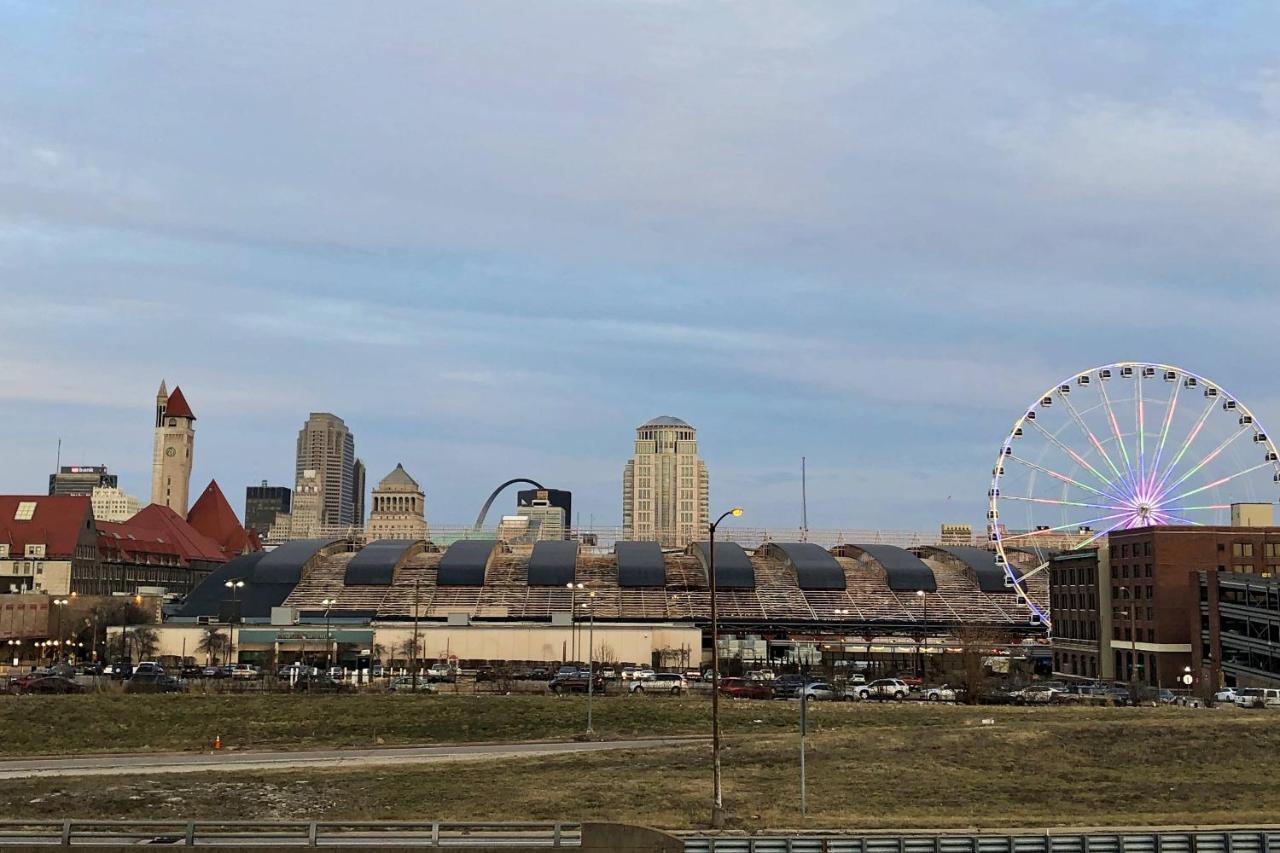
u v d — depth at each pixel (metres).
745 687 136.38
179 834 58.97
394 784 76.56
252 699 118.06
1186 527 162.00
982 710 116.81
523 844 56.59
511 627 179.00
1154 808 69.69
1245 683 147.50
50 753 96.25
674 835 56.78
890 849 56.03
